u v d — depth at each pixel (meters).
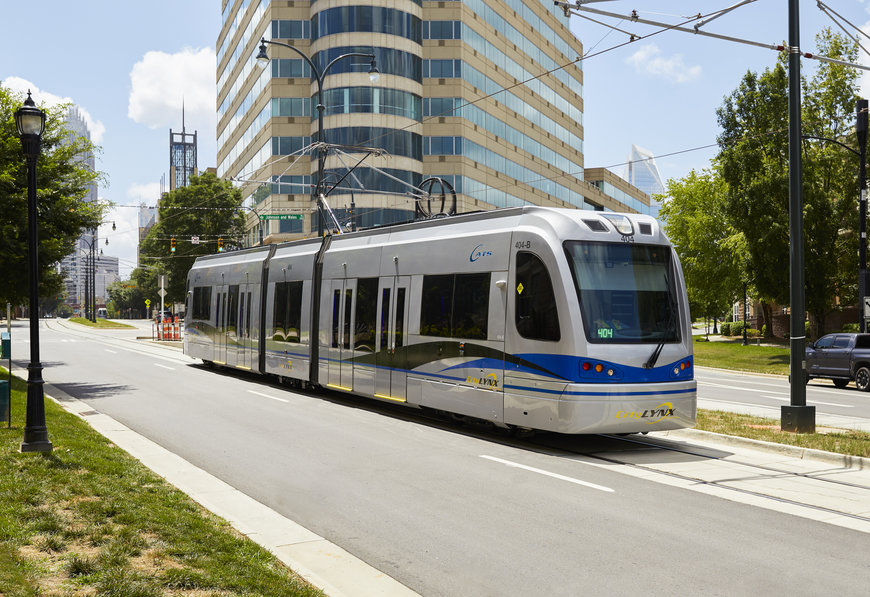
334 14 54.22
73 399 17.12
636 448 11.63
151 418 14.38
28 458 9.09
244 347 22.02
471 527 7.33
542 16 71.69
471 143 57.88
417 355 14.06
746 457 10.90
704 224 51.44
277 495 8.59
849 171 35.62
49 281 20.33
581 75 81.00
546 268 11.38
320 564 6.24
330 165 53.69
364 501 8.31
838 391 23.34
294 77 57.84
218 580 5.33
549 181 71.50
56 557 5.73
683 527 7.31
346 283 16.67
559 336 11.05
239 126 71.12
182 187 65.06
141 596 4.94
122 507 7.18
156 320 71.69
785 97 36.19
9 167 18.78
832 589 5.70
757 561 6.32
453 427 13.58
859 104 26.66
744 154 36.22
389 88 54.28
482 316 12.50
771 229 34.59
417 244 14.42
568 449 11.52
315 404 16.55
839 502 8.28
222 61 80.88
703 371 32.38
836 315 48.19
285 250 20.17
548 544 6.79
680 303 11.80
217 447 11.47
